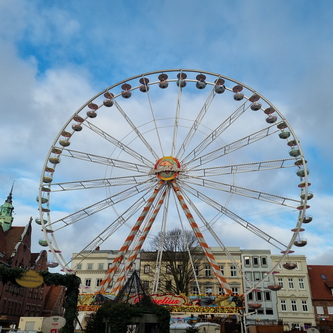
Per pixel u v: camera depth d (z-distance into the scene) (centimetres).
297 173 3506
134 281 2369
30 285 2148
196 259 6506
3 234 6781
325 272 6925
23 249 6988
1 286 5766
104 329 2061
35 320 3641
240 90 3831
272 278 6575
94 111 3959
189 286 6500
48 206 3650
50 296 8131
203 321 3353
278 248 3403
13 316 6206
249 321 5125
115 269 3528
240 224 3503
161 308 2009
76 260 7288
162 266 6519
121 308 1928
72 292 2280
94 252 7319
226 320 3684
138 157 3816
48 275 2211
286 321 6266
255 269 6700
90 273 7131
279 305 6412
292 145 3597
